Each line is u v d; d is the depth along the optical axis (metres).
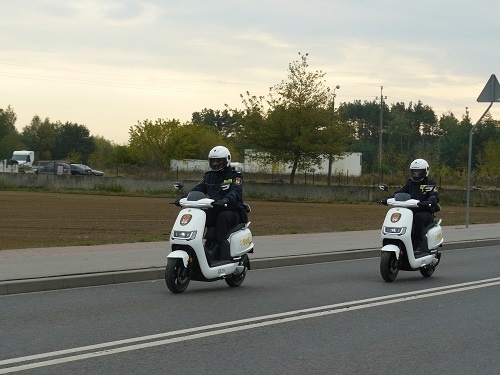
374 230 26.77
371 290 13.45
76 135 163.12
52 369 7.61
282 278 15.12
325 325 10.11
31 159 99.31
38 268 14.53
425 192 15.05
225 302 11.91
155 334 9.35
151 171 70.62
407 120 150.12
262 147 58.62
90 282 13.75
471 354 8.59
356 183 65.31
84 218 30.88
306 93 57.78
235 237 13.22
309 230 27.27
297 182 67.56
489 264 18.16
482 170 81.69
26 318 10.44
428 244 15.08
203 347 8.69
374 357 8.35
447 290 13.53
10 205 37.97
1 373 7.44
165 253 17.41
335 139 57.62
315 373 7.60
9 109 168.50
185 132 88.00
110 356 8.20
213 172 13.36
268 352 8.48
